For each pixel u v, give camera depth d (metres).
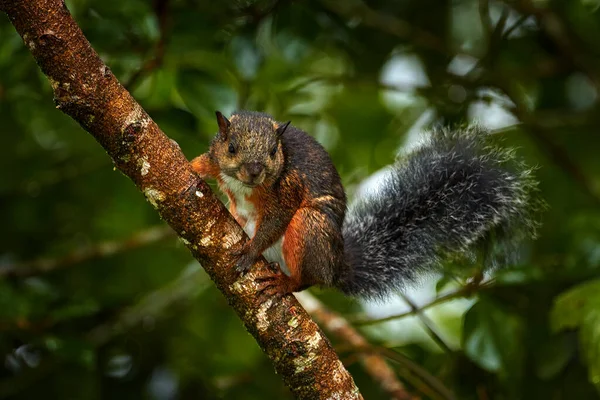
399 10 13.69
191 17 10.51
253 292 7.12
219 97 9.94
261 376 11.67
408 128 14.67
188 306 12.97
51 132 14.45
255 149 8.55
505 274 9.65
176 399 12.12
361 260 9.69
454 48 14.10
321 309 11.20
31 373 11.65
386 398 11.30
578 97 14.76
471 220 9.90
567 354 10.45
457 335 13.24
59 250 13.22
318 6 11.61
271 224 8.66
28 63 10.85
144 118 6.81
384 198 10.05
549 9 13.84
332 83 13.29
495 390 10.87
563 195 13.64
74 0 10.46
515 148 10.23
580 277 10.41
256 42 10.88
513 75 13.38
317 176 8.80
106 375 12.16
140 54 10.46
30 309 10.60
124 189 13.70
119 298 12.64
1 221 13.17
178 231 7.00
